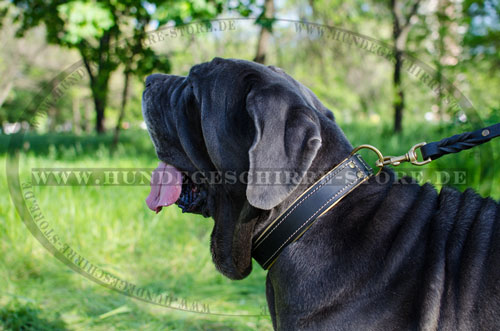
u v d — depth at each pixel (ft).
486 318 5.35
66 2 21.88
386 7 30.58
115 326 11.35
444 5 24.08
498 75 22.81
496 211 6.07
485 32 22.11
